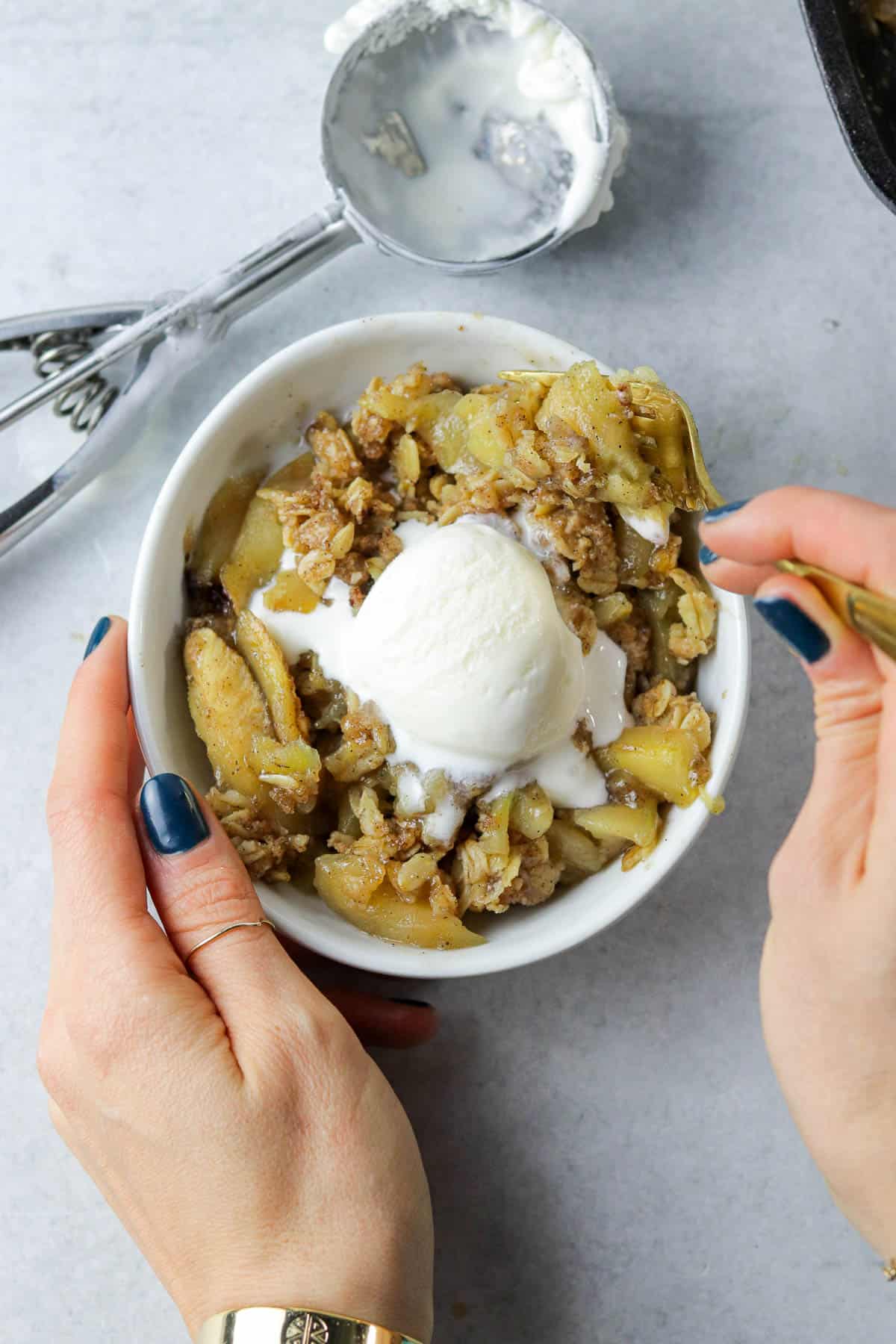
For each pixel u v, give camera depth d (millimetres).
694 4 477
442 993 464
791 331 475
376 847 398
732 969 468
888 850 326
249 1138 359
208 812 385
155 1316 454
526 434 401
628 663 414
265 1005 369
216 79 472
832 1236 464
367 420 414
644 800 406
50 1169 458
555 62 445
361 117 453
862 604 313
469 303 471
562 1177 463
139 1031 363
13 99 471
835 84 425
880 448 475
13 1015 458
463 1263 460
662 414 391
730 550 347
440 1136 462
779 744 469
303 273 453
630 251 474
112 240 471
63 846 383
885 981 339
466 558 394
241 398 404
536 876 406
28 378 473
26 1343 454
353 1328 352
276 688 399
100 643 408
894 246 477
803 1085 368
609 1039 465
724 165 477
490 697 390
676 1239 463
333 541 405
